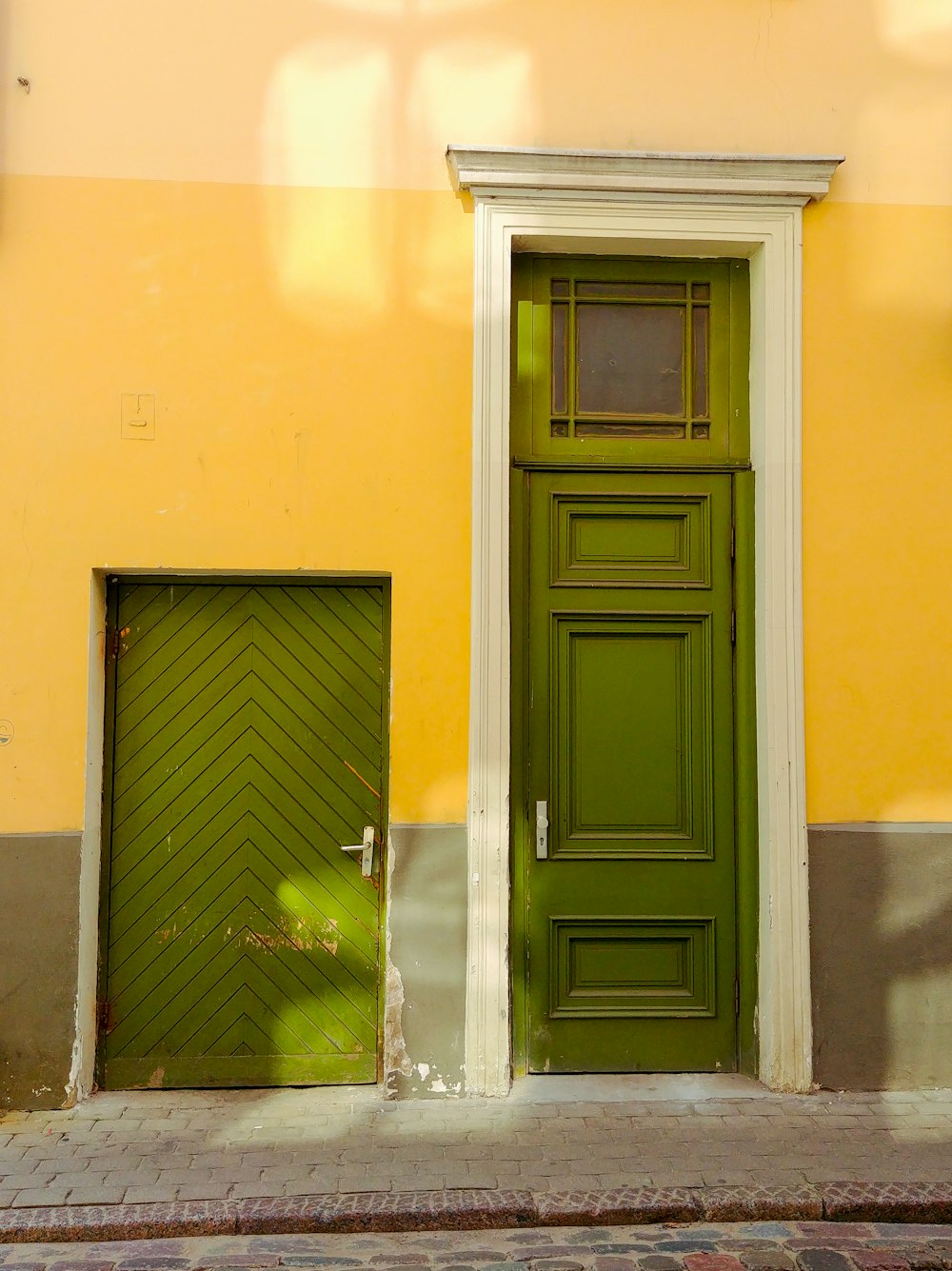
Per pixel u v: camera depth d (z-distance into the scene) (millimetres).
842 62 5023
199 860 4867
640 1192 3848
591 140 4926
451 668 4773
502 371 4820
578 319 5082
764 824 4863
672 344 5098
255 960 4863
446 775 4750
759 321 4992
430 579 4785
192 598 4906
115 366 4750
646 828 4992
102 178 4777
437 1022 4695
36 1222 3652
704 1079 4887
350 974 4887
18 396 4711
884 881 4844
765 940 4844
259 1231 3684
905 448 4953
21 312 4723
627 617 5000
